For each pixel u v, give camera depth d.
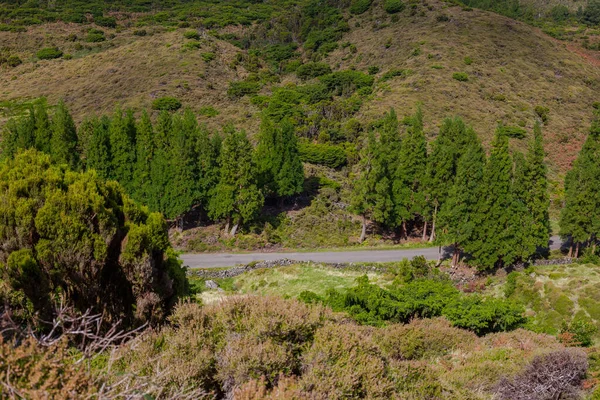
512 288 29.88
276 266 34.84
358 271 33.75
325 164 53.66
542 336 20.38
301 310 11.70
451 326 20.61
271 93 75.44
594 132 36.94
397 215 39.94
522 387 13.99
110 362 7.90
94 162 39.53
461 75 72.19
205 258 36.97
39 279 12.77
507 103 68.12
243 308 12.01
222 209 39.31
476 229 32.97
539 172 34.03
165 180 39.88
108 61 81.44
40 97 70.44
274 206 45.94
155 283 15.09
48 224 13.38
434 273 32.44
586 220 34.25
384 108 64.00
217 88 74.44
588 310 25.70
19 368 6.60
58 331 12.48
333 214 44.28
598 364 15.77
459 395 12.62
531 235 33.31
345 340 10.77
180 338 10.59
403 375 11.57
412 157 39.81
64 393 6.34
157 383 8.60
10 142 39.88
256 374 9.77
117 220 15.19
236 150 39.31
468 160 33.19
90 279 13.99
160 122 41.34
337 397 9.07
